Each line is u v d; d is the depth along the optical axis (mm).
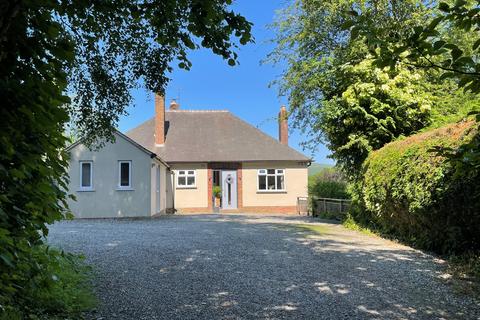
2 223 2531
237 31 4793
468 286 6453
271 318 5098
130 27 6957
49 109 2859
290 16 17812
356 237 12336
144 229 14211
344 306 5555
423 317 5113
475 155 2906
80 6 4387
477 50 3055
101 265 7930
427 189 9109
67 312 4887
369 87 14070
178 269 7715
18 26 2711
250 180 28969
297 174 29109
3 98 2631
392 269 7742
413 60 3113
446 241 8969
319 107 15797
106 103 8625
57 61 2945
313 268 7848
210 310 5391
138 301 5738
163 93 8148
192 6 4652
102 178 19812
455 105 14188
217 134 30766
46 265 3281
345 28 3293
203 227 15016
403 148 10914
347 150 15133
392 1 16125
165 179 26625
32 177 2908
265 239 11602
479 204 7555
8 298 2721
